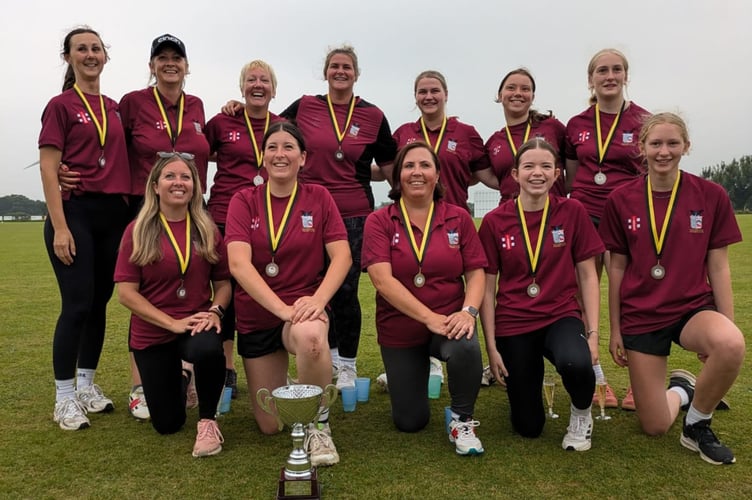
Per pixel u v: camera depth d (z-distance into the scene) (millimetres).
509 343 3520
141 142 4246
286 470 2678
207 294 3682
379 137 4938
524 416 3465
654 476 2916
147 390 3473
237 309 3521
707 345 3094
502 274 3705
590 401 3238
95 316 4137
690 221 3396
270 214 3479
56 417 3771
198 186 3672
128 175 4152
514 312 3541
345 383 4574
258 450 3316
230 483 2867
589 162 4445
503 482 2855
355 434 3592
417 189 3480
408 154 3529
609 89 4348
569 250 3574
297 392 2729
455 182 4949
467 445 3178
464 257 3549
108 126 4031
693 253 3389
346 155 4773
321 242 3523
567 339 3266
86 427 3705
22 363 5457
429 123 5008
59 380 3777
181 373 3605
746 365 5008
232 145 4547
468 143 5008
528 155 3557
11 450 3311
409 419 3580
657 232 3436
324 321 3176
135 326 3520
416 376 3561
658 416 3453
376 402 4316
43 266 16719
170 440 3477
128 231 3520
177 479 2918
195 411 4078
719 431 3502
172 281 3508
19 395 4410
